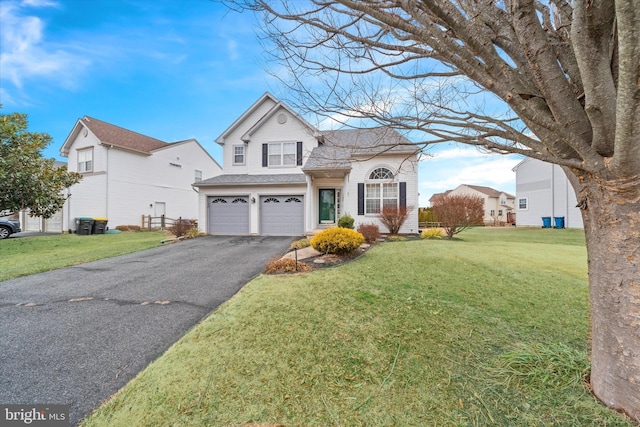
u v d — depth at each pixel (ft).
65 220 55.16
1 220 46.60
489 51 6.46
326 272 19.53
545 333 10.79
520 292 15.40
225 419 6.81
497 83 6.40
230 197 47.01
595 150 5.96
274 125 50.26
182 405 7.30
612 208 6.23
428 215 66.64
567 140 6.03
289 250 30.40
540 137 6.70
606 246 6.49
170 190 72.43
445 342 10.14
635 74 4.71
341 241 24.08
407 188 43.98
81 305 14.49
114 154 59.52
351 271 19.67
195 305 14.46
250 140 50.78
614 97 5.60
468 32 6.22
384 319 12.01
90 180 57.98
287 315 12.51
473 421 6.53
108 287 17.56
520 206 82.48
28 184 37.60
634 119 5.01
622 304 6.28
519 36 6.13
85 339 10.98
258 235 45.44
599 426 6.16
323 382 8.09
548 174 73.61
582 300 14.32
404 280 17.48
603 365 6.77
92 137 59.72
